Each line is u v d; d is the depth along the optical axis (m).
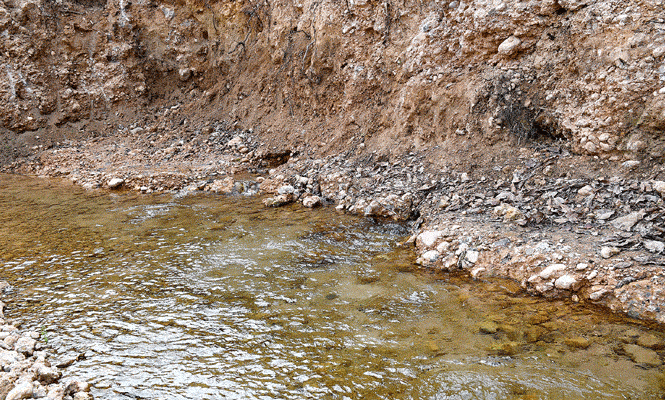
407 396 3.08
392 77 8.48
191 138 11.59
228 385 3.27
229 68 12.48
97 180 9.41
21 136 11.94
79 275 5.13
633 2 5.52
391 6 8.55
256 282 4.88
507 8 6.78
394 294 4.52
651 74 5.25
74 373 3.44
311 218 6.84
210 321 4.13
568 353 3.42
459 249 5.13
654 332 3.60
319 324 4.03
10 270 5.28
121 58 12.92
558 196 5.53
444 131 7.39
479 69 7.16
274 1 11.20
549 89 6.39
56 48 12.45
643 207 4.89
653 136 5.25
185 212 7.36
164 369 3.47
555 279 4.35
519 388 3.08
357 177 7.68
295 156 9.74
